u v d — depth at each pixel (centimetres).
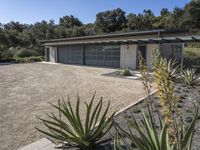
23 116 691
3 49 3994
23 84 1330
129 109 695
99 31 7519
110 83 1312
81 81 1407
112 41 2111
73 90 1116
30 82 1405
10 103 866
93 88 1159
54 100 905
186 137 238
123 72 1642
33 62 3238
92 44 2375
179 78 1134
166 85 191
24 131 563
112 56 2273
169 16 6469
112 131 505
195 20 5738
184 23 5803
